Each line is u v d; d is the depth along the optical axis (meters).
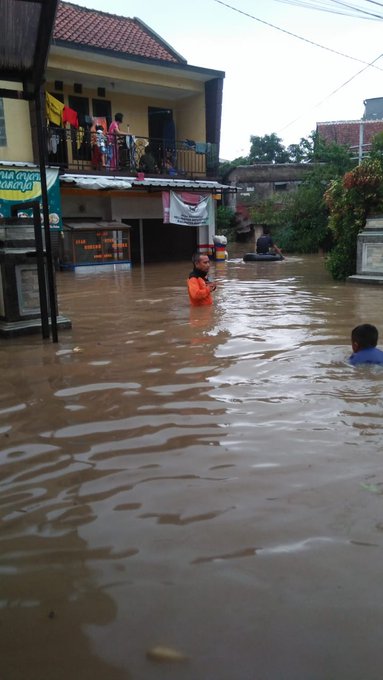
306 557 2.23
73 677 1.69
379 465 3.06
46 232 6.36
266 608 1.95
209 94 21.91
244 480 2.92
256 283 12.87
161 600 2.01
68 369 5.20
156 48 22.11
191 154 22.88
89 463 3.17
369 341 5.18
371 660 1.72
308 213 27.47
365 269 12.59
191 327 7.16
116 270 18.33
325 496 2.72
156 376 4.89
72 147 19.34
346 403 4.09
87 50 18.22
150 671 1.70
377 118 37.16
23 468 3.12
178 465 3.12
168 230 22.27
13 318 6.85
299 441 3.41
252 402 4.15
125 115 21.72
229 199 31.08
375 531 2.41
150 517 2.57
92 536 2.43
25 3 5.45
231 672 1.69
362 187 12.68
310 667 1.70
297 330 6.82
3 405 4.21
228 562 2.21
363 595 2.00
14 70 6.26
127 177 19.72
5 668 1.73
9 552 2.33
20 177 16.12
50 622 1.92
